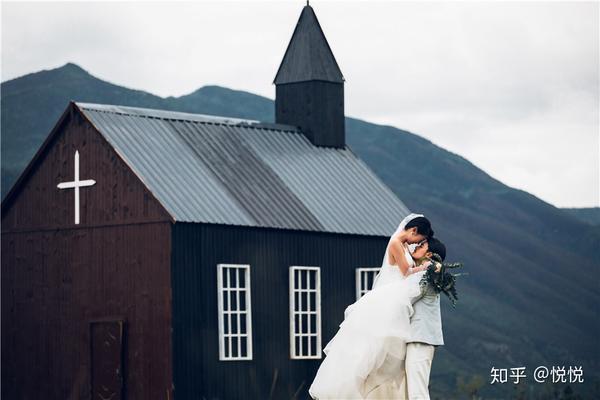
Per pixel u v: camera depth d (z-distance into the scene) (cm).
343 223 3794
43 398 3644
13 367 3747
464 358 7912
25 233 3734
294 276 3616
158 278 3328
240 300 3462
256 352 3491
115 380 3419
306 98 4225
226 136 3891
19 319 3741
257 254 3516
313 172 3978
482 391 5984
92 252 3525
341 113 4278
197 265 3359
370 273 3878
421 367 1416
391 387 1444
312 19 4331
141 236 3384
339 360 1449
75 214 3584
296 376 3600
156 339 3328
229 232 3444
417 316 1430
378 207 3997
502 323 8862
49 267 3656
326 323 3712
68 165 3606
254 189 3678
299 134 4188
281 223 3588
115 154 3466
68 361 3578
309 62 4250
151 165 3494
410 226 1481
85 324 3534
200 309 3356
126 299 3416
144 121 3694
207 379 3356
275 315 3556
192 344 3331
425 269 1445
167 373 3291
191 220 3328
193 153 3672
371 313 1439
